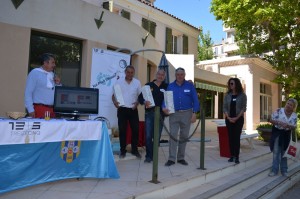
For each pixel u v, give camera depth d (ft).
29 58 22.97
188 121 19.15
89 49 25.54
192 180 15.92
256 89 55.47
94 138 14.38
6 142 11.48
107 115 22.21
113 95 19.57
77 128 13.70
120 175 15.80
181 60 39.19
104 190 13.10
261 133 32.30
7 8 21.31
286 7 41.45
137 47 30.32
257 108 55.52
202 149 18.28
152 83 19.93
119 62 22.68
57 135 12.99
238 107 20.58
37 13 22.58
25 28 22.00
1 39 20.98
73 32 24.53
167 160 20.59
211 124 48.75
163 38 48.85
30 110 14.58
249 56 53.62
